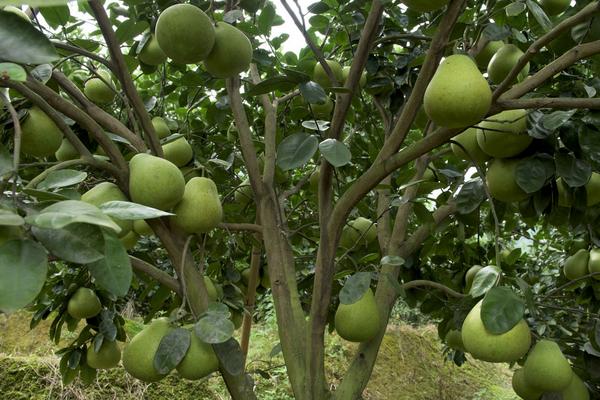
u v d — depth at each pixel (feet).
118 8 6.76
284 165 4.88
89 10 6.69
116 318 7.25
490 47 6.53
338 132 5.66
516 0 5.69
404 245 7.11
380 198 7.86
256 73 7.82
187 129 8.35
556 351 4.86
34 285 2.27
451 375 20.18
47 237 2.48
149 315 7.11
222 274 8.79
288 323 6.16
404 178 7.40
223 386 14.05
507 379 22.12
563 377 4.78
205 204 4.98
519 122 4.90
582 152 4.87
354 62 5.44
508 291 4.10
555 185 5.28
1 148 3.05
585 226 7.02
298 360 6.02
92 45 6.51
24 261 2.30
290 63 8.94
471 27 5.51
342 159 4.67
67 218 2.23
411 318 25.58
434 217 7.13
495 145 5.05
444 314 8.30
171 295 8.18
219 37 5.18
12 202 2.50
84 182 5.81
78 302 6.72
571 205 5.56
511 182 5.26
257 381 14.98
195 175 7.11
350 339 6.01
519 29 6.42
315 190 8.20
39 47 2.60
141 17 6.23
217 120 8.16
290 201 10.36
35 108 4.69
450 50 6.29
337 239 5.75
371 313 5.92
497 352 4.26
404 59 7.57
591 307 7.71
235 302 7.49
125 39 5.91
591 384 6.72
